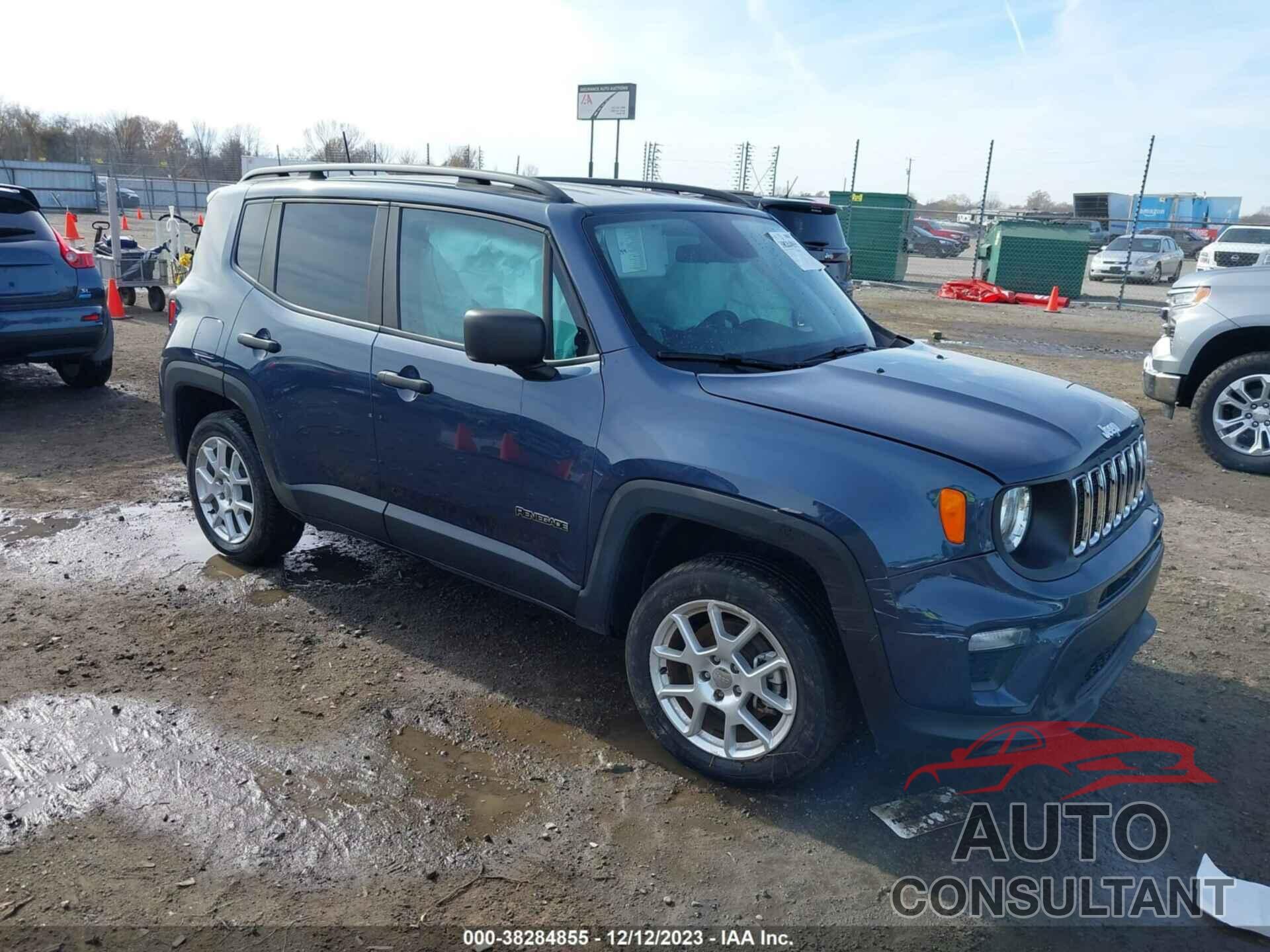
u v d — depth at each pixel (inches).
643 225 144.6
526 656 159.9
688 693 126.2
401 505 155.6
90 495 234.1
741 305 144.6
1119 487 127.8
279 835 113.3
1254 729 145.8
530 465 135.4
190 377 184.7
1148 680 160.4
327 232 166.4
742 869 111.1
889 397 123.4
